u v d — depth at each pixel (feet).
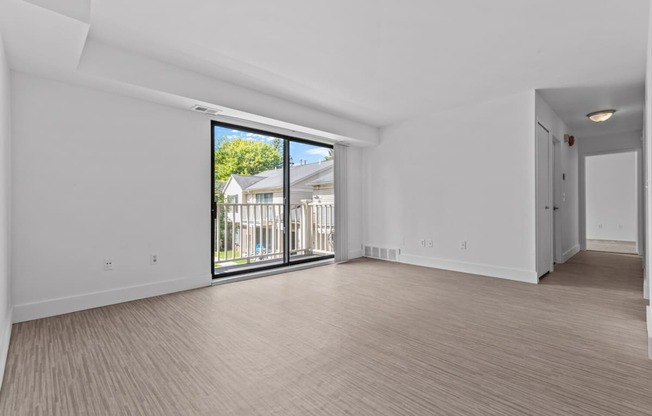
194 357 6.18
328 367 5.80
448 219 14.67
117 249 9.75
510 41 8.57
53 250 8.61
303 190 18.94
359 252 18.37
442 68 10.26
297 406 4.65
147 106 10.41
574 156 19.35
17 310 8.00
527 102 12.26
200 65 9.92
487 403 4.68
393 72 10.55
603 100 13.35
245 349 6.54
